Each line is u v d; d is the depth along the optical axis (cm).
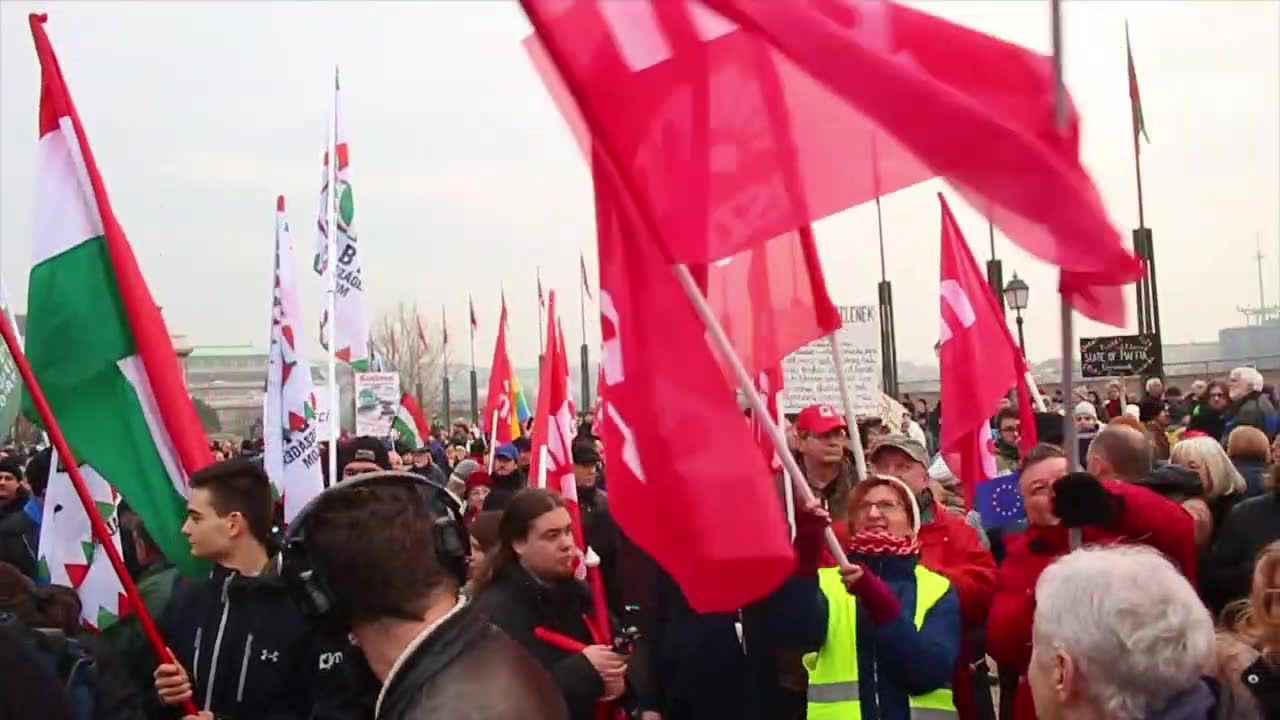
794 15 361
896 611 391
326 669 386
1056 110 354
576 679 423
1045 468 434
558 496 470
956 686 486
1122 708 245
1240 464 783
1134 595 249
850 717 394
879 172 365
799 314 472
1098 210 347
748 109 362
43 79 473
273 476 827
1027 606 427
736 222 357
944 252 721
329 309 922
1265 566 348
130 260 474
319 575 236
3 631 248
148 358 470
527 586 456
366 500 239
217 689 408
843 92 353
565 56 341
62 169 474
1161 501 405
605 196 373
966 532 548
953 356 713
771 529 347
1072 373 368
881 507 434
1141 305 2175
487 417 1350
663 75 353
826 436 560
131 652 449
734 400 356
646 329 366
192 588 440
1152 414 1322
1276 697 326
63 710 245
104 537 418
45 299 471
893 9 378
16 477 944
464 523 261
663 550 359
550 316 592
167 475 473
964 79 374
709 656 438
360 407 1545
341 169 1053
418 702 216
